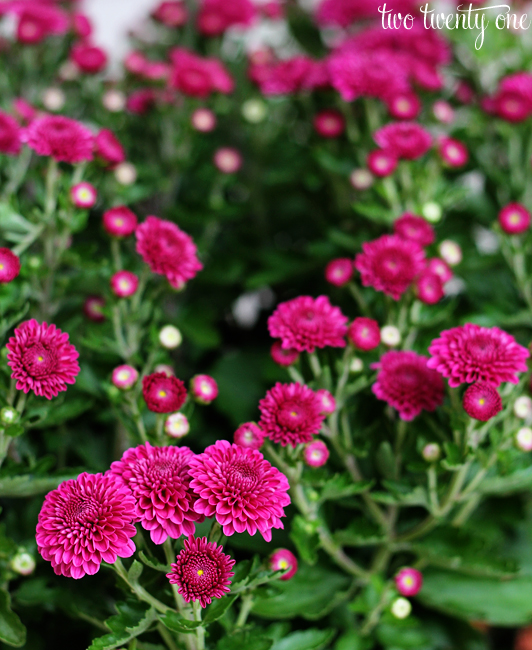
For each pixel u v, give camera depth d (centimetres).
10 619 79
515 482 82
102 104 100
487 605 87
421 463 82
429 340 90
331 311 83
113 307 85
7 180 93
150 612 76
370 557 90
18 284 86
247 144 109
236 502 73
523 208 92
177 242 85
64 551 72
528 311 94
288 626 83
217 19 107
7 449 82
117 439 88
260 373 98
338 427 87
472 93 106
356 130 100
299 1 113
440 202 94
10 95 103
